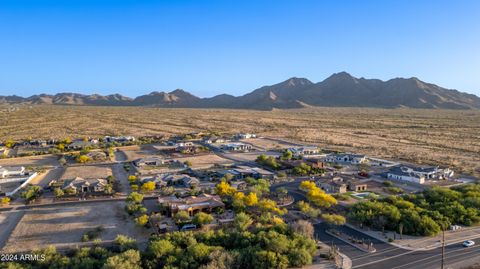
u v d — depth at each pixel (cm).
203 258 5634
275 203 8656
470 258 6034
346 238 6838
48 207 8569
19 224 7450
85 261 5475
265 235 6353
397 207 8200
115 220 7700
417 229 7056
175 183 10712
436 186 10038
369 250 6312
